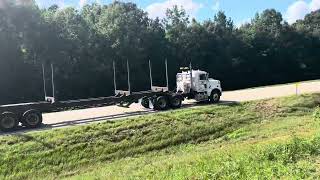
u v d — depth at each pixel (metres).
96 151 22.44
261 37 91.12
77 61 58.97
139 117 26.92
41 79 54.84
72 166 21.03
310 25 106.81
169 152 23.50
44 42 56.00
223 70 83.69
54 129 23.86
